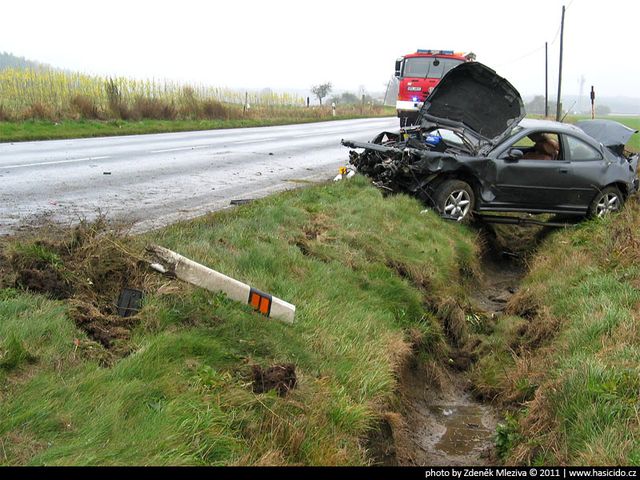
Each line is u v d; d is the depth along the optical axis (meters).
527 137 10.97
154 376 4.04
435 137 10.68
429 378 6.38
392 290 6.98
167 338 4.42
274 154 16.02
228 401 4.03
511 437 5.02
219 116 27.12
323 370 4.93
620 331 5.79
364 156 11.02
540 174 10.59
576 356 5.54
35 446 3.27
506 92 10.34
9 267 5.17
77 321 4.50
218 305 5.09
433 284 7.82
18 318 4.35
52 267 4.97
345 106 42.00
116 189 10.17
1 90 22.75
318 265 6.78
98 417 3.53
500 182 10.41
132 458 3.31
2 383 3.68
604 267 7.93
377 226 8.55
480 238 10.45
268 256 6.45
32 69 24.59
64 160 13.02
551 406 4.98
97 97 24.17
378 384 5.19
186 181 11.31
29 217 7.84
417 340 6.53
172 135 20.45
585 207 11.05
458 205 10.27
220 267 5.95
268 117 30.19
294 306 5.46
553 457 4.46
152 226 7.73
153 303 4.88
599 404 4.53
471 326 7.56
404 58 23.34
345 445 4.34
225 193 10.31
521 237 11.39
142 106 23.97
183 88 27.67
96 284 5.09
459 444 5.47
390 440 4.91
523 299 8.06
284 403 4.23
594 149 11.14
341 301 6.27
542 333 6.86
